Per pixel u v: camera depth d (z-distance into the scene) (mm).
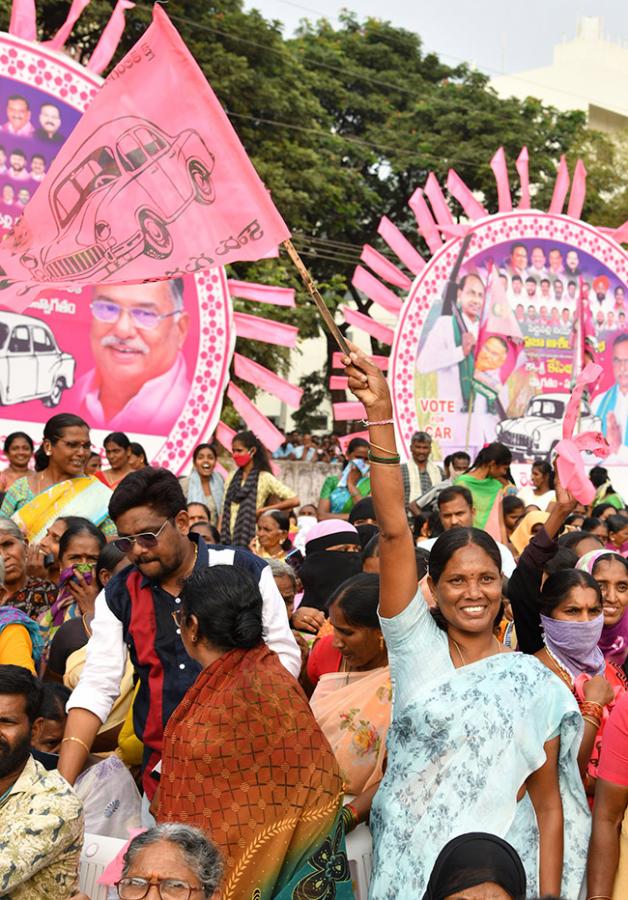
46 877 3461
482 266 15750
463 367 15578
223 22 22156
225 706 3246
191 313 11836
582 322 16812
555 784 3404
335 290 27516
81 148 3973
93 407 11227
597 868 3484
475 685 3381
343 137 29344
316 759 3264
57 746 4488
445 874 2750
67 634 5254
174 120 3967
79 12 11086
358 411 13797
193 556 4031
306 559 6207
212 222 3934
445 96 30734
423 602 3521
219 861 2803
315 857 3213
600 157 31391
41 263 3963
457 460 12016
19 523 6922
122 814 4137
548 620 4363
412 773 3369
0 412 10656
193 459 10742
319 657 4930
